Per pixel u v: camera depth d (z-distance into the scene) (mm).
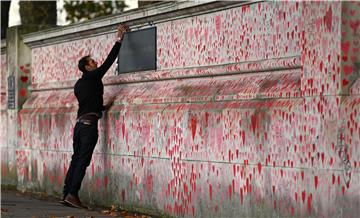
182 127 11086
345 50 8445
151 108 11945
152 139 11820
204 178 10602
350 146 8242
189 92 11164
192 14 11188
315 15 8773
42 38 15750
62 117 14664
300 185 8906
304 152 8859
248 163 9766
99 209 12922
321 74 8656
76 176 12875
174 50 11695
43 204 13688
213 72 10719
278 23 9578
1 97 18109
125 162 12547
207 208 10523
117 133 12781
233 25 10406
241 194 9891
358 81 8359
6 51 17438
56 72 15539
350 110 8250
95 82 12820
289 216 9078
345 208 8289
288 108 9109
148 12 12047
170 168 11352
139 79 12469
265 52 9812
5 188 16891
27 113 16250
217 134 10344
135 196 12273
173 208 11281
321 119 8633
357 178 8141
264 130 9492
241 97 10023
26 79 16781
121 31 12648
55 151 14961
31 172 16000
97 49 13914
